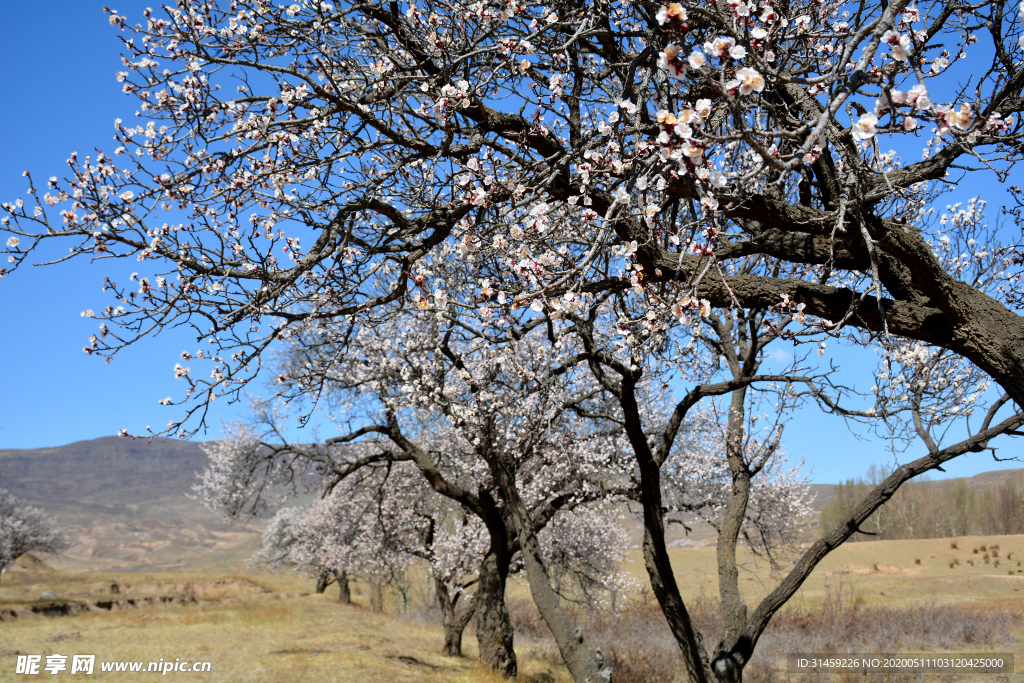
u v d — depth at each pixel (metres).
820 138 2.53
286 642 17.33
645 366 7.89
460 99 4.30
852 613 22.58
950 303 3.76
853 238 3.86
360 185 4.43
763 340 9.25
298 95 4.36
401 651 16.23
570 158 3.96
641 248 4.30
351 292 4.88
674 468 13.93
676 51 2.38
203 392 4.48
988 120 3.21
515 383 10.68
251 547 167.00
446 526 21.19
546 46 4.78
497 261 4.55
